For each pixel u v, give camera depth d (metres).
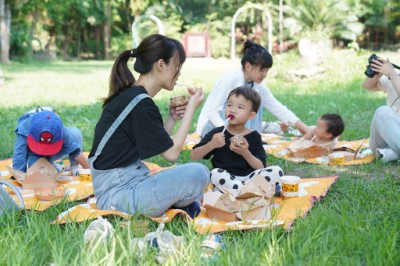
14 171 4.23
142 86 3.28
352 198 3.70
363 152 5.13
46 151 4.20
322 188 3.98
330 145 5.16
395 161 4.85
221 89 4.77
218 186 3.79
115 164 3.30
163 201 3.25
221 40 25.56
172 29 26.61
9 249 2.66
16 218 3.21
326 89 11.05
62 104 9.42
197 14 28.06
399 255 2.66
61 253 2.55
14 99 10.17
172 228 3.13
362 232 2.94
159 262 2.60
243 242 2.85
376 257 2.58
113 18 28.56
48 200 3.80
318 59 12.52
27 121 4.36
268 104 5.36
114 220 3.18
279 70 12.44
